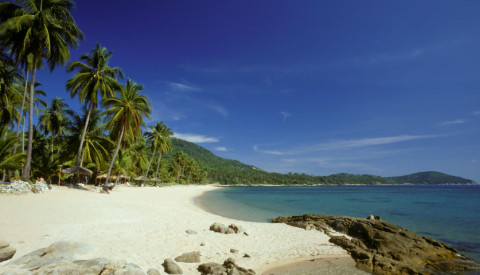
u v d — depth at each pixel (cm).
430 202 4169
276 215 2336
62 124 3666
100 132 3519
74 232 962
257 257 945
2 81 2362
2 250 633
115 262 604
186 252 886
